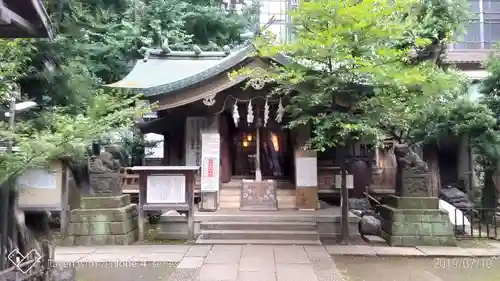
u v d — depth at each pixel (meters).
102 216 11.28
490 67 13.87
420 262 9.68
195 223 12.16
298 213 12.90
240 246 10.79
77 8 12.70
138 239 11.80
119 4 21.12
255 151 16.89
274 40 10.78
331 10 9.46
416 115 11.32
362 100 10.59
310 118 10.66
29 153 5.50
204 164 13.94
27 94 10.61
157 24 20.58
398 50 10.41
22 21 5.41
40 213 8.95
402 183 11.54
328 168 16.33
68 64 11.95
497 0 20.08
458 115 12.86
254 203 13.70
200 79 13.08
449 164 18.53
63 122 6.97
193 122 14.76
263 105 14.60
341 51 9.74
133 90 12.98
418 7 11.67
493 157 13.01
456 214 13.01
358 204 15.17
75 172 12.96
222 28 22.78
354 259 9.95
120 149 12.64
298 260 9.27
